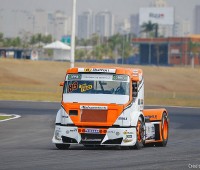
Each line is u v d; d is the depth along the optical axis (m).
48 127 76.12
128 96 50.62
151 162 40.94
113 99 50.28
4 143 57.12
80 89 50.97
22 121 84.31
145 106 123.38
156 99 147.00
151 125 54.16
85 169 36.94
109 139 49.69
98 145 52.66
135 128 50.16
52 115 94.94
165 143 55.38
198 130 75.44
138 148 50.72
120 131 49.66
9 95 144.75
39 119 87.75
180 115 101.94
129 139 49.81
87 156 44.66
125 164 39.66
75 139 49.97
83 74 51.62
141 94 52.81
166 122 56.03
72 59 102.56
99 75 51.44
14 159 42.34
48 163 39.97
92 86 51.06
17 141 59.22
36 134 67.12
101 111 49.91
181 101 143.12
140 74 52.91
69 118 50.12
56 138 50.53
